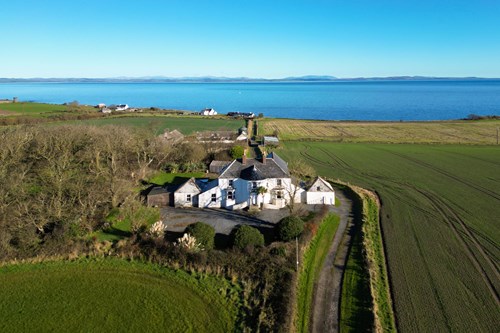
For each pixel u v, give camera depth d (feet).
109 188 187.21
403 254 142.00
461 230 164.55
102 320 103.24
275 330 96.84
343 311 107.34
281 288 115.03
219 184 196.44
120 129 271.28
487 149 349.41
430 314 105.29
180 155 273.54
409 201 204.44
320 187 201.36
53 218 149.48
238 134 396.37
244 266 126.21
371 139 415.23
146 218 174.29
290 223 146.72
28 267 130.00
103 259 135.23
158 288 117.91
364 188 230.27
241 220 177.37
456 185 233.76
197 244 135.95
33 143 230.07
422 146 370.94
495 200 203.82
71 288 118.11
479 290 117.29
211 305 109.60
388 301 111.86
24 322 102.68
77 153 232.53
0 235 135.03
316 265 134.31
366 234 158.40
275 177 198.18
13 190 161.89
